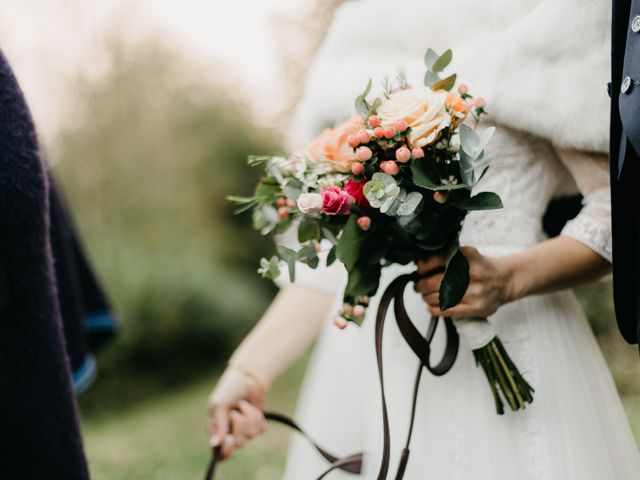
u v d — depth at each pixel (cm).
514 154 116
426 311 123
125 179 1043
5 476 92
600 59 108
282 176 116
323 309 144
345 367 134
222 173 1210
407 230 103
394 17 130
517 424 110
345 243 104
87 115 1005
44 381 93
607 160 112
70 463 96
